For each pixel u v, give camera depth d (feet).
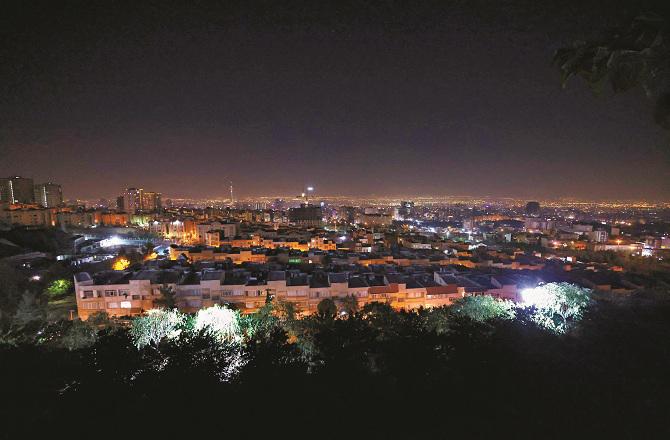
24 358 53.36
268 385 32.55
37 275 208.85
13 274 193.47
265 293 153.17
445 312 91.15
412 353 39.19
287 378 33.68
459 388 34.32
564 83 8.85
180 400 30.83
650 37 7.49
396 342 42.50
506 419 29.37
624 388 34.17
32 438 29.91
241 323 96.78
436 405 31.94
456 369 38.19
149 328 83.71
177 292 150.71
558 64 8.90
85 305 149.07
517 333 51.93
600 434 26.99
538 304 87.86
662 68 7.75
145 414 29.48
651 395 32.68
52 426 30.17
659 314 74.08
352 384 34.58
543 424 28.40
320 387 33.76
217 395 32.01
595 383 35.35
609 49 8.03
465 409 31.27
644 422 28.22
